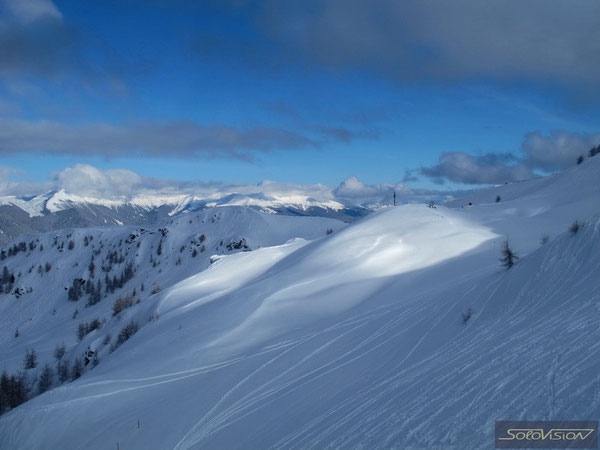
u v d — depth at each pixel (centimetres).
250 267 6906
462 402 1059
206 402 2109
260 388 2094
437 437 945
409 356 1767
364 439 1106
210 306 4662
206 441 1688
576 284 1584
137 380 2878
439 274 3456
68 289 17238
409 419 1105
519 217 5966
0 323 16212
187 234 18700
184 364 2952
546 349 1156
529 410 882
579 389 873
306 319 3259
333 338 2480
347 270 4300
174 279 15375
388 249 4681
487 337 1539
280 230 17538
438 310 2181
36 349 9419
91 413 2497
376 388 1509
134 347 4059
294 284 4250
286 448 1293
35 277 18950
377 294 3447
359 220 6619
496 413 929
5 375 5781
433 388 1250
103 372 3484
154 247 18325
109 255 18825
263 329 3275
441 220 5441
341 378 1831
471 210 7044
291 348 2548
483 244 4234
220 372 2533
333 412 1438
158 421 2073
